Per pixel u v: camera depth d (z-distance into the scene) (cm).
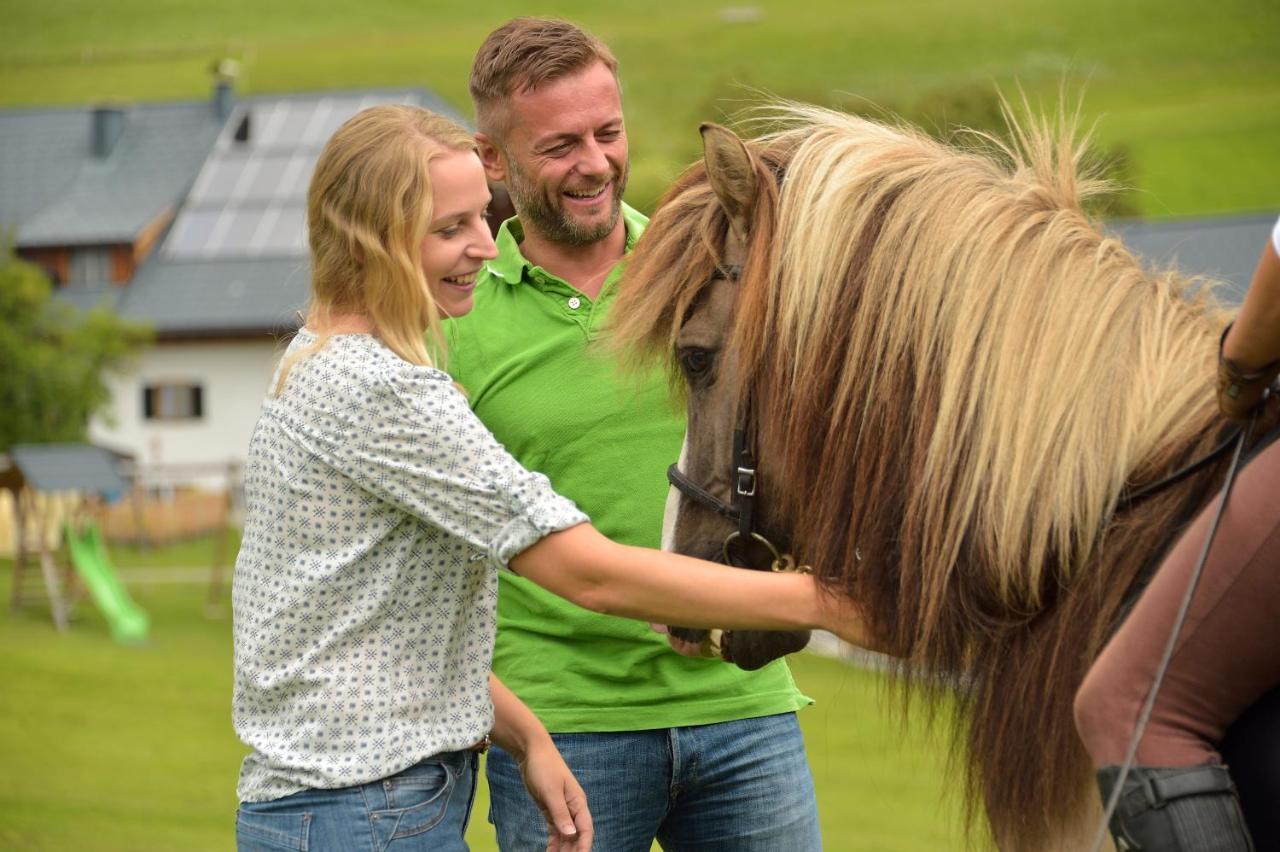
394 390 301
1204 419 276
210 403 4778
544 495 300
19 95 7956
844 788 1119
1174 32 6975
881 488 297
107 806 1031
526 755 362
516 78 389
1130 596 273
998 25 7444
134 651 1927
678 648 362
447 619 313
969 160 313
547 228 403
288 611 304
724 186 314
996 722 291
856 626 304
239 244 5081
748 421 321
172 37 8575
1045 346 284
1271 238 230
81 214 5228
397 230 307
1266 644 248
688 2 8575
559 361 405
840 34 7662
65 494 2691
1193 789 247
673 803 411
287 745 302
